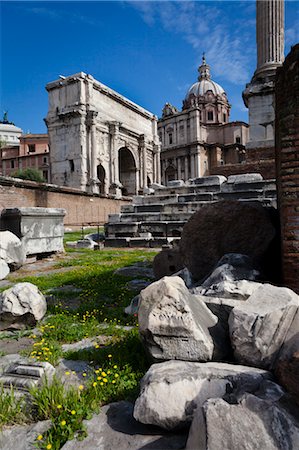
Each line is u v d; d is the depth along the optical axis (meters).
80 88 35.84
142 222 16.61
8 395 2.64
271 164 18.03
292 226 4.19
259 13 19.14
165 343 2.72
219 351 2.75
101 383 2.74
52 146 37.84
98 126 37.97
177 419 2.19
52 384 2.67
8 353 3.77
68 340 4.07
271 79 18.41
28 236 10.94
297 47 4.07
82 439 2.22
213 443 1.82
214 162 63.44
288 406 2.01
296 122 4.16
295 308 2.62
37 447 2.19
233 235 5.37
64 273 8.84
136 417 2.28
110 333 4.23
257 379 2.27
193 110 62.00
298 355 2.13
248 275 4.32
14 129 89.38
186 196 17.50
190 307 2.82
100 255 12.82
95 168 36.56
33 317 4.56
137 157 45.84
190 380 2.29
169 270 6.56
